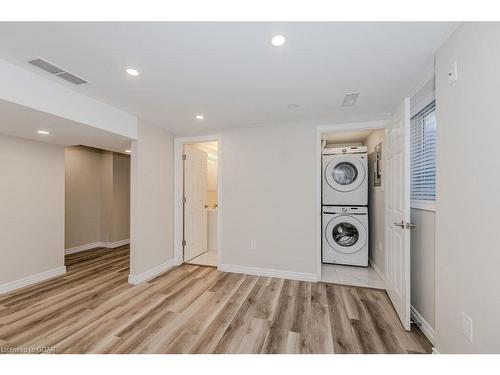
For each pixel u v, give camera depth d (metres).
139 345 1.70
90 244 4.78
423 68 1.75
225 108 2.58
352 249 3.54
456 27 1.30
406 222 1.89
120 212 5.04
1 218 2.63
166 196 3.45
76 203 4.52
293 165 3.06
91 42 1.42
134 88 2.07
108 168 4.90
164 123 3.13
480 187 1.14
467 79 1.23
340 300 2.42
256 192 3.22
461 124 1.29
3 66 1.62
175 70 1.77
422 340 1.76
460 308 1.30
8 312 2.17
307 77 1.89
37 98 1.82
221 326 1.95
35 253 2.94
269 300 2.42
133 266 2.89
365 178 3.52
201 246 4.32
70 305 2.31
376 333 1.85
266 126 3.17
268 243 3.16
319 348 1.67
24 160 2.85
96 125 2.33
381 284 2.84
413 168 2.18
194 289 2.70
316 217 2.96
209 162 5.18
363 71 1.80
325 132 3.00
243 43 1.44
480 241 1.14
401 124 2.02
